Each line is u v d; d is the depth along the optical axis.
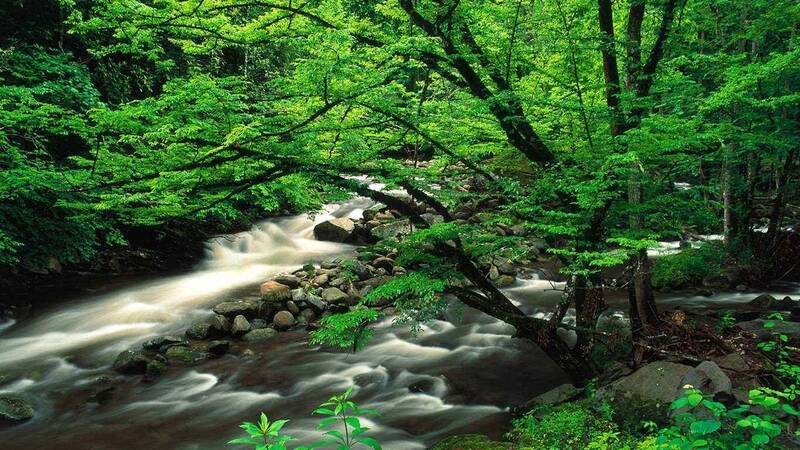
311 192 5.55
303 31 4.71
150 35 4.86
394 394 6.70
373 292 4.61
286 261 13.61
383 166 4.73
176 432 5.91
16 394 6.89
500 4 5.31
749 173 10.45
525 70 5.73
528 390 6.61
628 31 5.27
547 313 9.27
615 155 3.93
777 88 7.19
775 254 10.51
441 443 4.92
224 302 9.73
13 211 10.45
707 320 6.52
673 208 5.06
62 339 8.78
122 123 4.10
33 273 11.02
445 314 9.44
